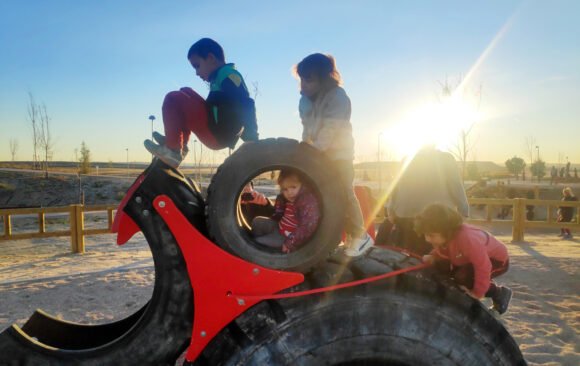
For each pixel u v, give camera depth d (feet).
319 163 6.50
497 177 174.19
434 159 13.15
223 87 8.17
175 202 6.64
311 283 6.67
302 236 6.84
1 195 104.99
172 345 6.76
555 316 16.14
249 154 6.40
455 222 8.18
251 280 6.50
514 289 19.86
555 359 12.53
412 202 13.26
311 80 8.06
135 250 35.04
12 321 16.21
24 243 42.11
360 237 7.92
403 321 6.47
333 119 7.79
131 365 6.72
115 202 100.32
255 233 7.63
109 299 18.92
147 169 7.30
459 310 6.76
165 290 6.72
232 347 6.32
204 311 6.51
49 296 19.31
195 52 8.54
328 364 6.31
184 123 7.71
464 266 8.45
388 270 7.10
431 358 6.55
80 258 31.07
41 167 178.81
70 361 6.72
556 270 23.79
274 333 6.30
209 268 6.50
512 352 6.96
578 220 36.11
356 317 6.42
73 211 33.45
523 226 36.63
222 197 6.39
